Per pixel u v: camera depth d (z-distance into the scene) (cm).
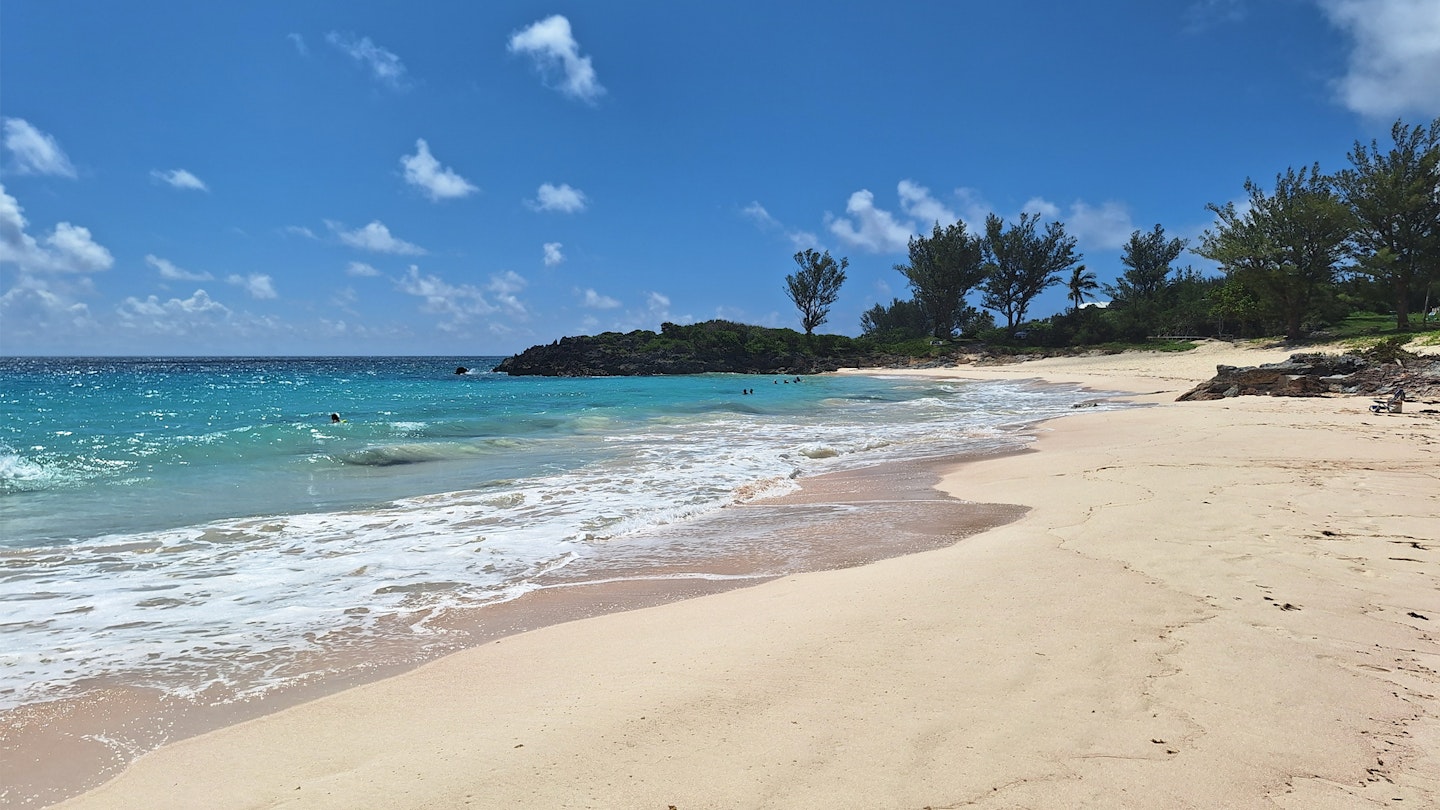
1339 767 292
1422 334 3922
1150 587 517
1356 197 4706
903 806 269
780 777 291
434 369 9631
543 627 516
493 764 312
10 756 344
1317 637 424
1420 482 860
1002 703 348
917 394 3366
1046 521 750
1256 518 708
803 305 8206
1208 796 273
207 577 647
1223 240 5325
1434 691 356
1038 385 3912
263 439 1497
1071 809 265
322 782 306
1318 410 1712
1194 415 1738
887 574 586
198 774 319
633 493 1030
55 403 2734
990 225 7956
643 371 6688
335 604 575
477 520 868
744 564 674
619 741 326
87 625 527
